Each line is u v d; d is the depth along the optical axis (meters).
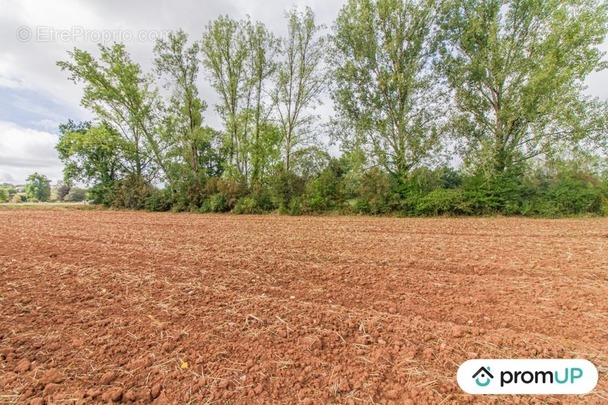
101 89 22.81
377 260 5.58
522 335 2.69
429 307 3.38
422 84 17.33
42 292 3.86
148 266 5.14
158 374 2.21
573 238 8.00
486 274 4.67
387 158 18.11
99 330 2.85
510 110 15.57
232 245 7.16
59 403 1.90
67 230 9.85
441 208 16.09
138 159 25.72
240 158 22.59
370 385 2.07
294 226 11.61
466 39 16.84
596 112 14.70
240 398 1.96
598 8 14.17
